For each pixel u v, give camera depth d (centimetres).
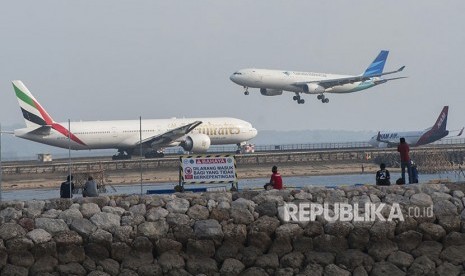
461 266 7000
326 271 6875
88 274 6744
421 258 6994
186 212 6962
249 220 6956
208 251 6862
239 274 6850
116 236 6794
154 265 6800
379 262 6969
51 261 6712
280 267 6900
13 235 6694
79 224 6800
